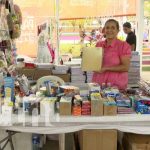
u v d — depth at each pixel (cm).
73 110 227
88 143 233
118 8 647
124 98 244
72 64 499
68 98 234
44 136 354
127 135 254
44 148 346
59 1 625
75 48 604
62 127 227
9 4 341
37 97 240
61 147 284
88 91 257
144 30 767
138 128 231
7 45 330
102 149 234
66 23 626
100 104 226
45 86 268
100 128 230
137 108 237
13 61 359
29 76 443
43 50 485
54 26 562
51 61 490
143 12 680
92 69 279
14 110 230
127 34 634
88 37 618
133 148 234
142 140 242
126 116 228
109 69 305
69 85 278
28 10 622
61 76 453
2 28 303
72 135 317
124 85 311
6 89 235
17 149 272
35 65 460
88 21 630
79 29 624
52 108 226
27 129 228
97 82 313
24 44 614
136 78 448
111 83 308
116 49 309
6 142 252
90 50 277
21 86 254
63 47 607
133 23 671
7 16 331
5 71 281
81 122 226
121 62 309
